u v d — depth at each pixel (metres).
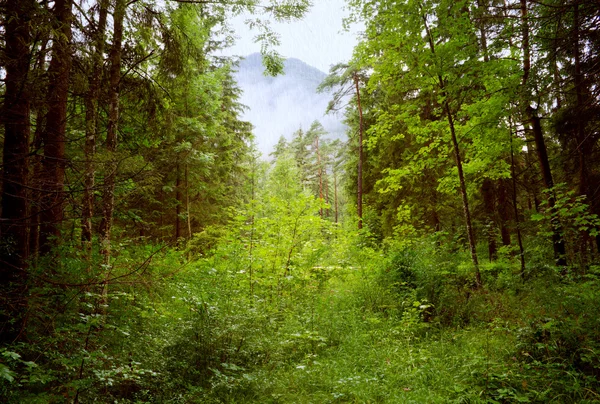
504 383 4.68
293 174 26.17
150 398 4.37
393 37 9.00
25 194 4.35
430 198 16.02
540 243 10.96
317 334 7.09
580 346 5.00
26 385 3.79
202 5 7.18
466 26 8.56
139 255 7.07
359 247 13.12
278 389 5.08
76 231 6.21
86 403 3.84
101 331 4.59
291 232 10.27
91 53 5.37
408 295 8.45
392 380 5.25
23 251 4.34
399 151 17.03
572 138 9.48
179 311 6.54
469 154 10.70
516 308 7.24
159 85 7.44
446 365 5.48
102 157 4.09
